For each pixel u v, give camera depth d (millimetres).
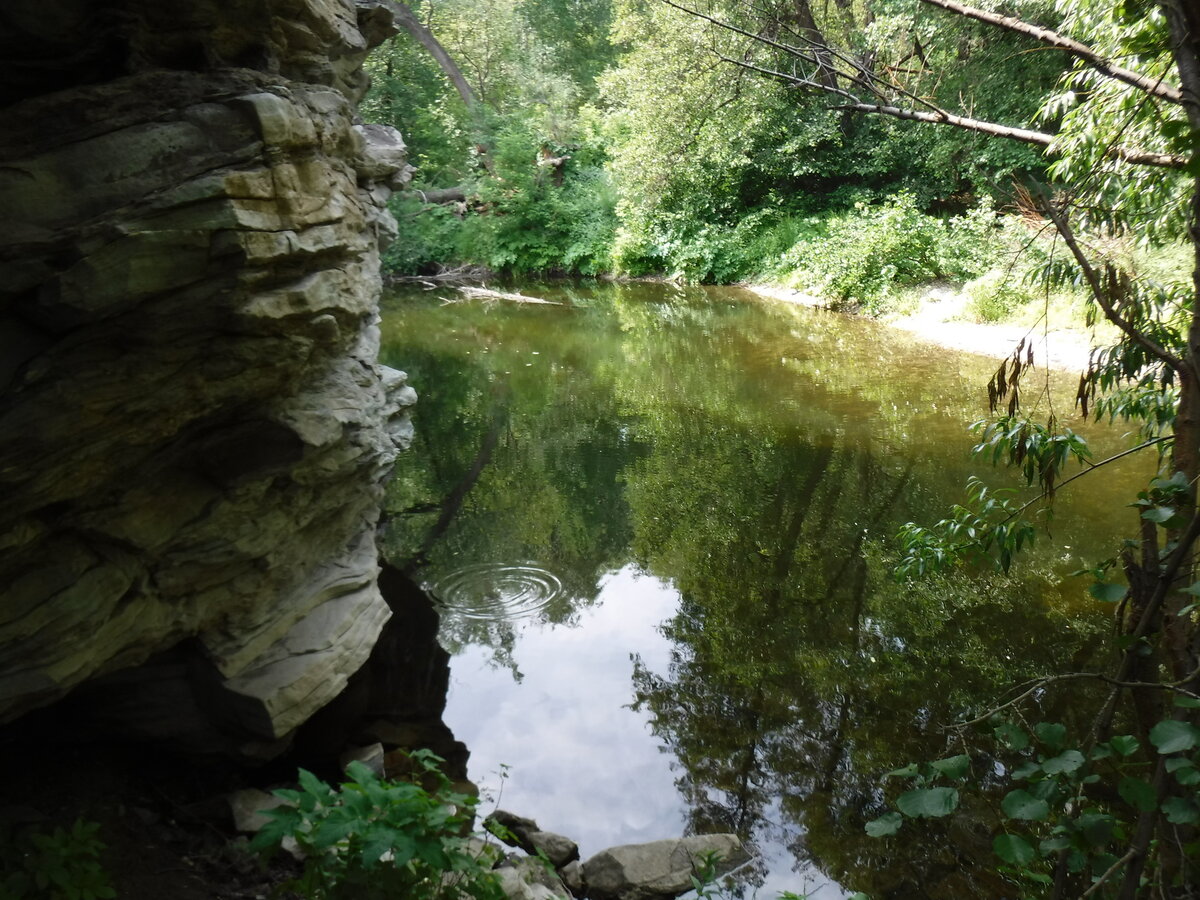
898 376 11891
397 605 6102
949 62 12695
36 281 2820
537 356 14117
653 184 20938
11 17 2980
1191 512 2291
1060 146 5238
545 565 6785
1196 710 2100
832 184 21453
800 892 3469
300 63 4309
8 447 2805
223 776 3990
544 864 3420
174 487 3635
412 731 4605
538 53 26141
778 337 14891
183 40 3426
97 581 3330
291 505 4223
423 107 24078
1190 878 2283
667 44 19203
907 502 7711
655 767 4336
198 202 3008
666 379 12398
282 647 4219
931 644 5434
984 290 14055
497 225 23406
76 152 2920
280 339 3520
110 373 2992
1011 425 3152
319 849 2262
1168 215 5312
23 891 2826
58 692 3246
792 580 6414
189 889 3229
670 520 7598
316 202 3652
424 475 8898
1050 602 5875
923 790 1947
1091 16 6047
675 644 5555
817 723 4664
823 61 4629
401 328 16547
